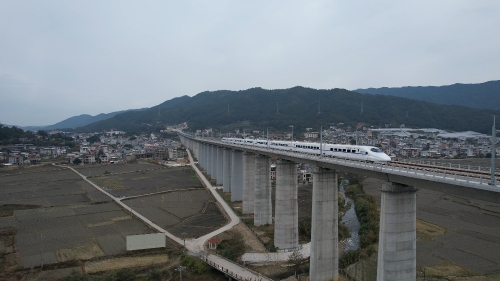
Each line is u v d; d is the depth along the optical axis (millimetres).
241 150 108875
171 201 112688
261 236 76250
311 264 55844
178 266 59500
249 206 95062
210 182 146500
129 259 63844
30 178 161750
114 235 78375
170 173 174375
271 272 59844
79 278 55000
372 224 79812
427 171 38281
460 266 62219
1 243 73625
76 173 177250
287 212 69438
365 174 46281
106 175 170000
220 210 100188
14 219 92562
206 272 58969
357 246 72375
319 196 55406
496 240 75750
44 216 95312
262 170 83562
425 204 109750
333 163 51500
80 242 73812
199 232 79812
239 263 61812
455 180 33625
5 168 192750
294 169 70062
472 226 86375
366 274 57812
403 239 41344
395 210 41031
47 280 55562
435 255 67625
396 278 41094
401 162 50406
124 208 103312
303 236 78312
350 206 108062
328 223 55719
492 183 30859
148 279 55906
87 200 115375
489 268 61156
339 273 58656
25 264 62094
